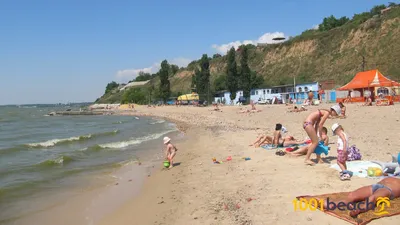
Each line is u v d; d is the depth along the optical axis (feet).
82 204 27.53
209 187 28.50
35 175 38.29
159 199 27.22
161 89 317.01
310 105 132.46
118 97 583.58
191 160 42.70
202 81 269.64
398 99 120.98
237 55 353.31
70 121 176.04
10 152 57.62
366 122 64.44
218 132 73.20
